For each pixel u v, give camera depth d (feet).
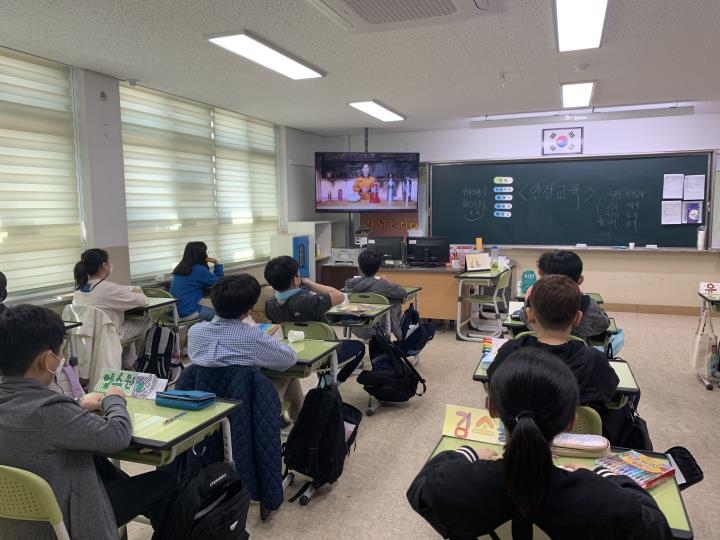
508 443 3.05
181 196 17.52
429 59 12.92
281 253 21.49
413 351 13.62
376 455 9.66
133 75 14.19
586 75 14.55
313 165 25.99
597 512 2.97
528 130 23.26
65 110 13.32
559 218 23.22
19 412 4.37
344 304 12.94
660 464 4.56
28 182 12.45
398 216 25.68
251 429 7.08
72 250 13.65
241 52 11.94
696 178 21.22
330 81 15.06
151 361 12.41
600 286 22.84
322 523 7.55
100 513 4.69
